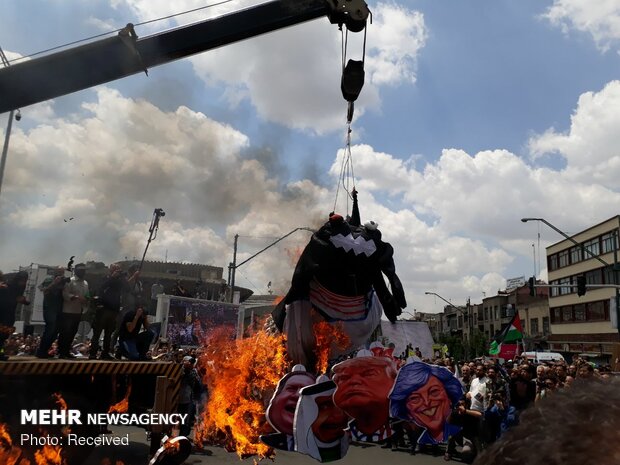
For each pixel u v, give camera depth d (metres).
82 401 7.09
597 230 50.66
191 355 13.16
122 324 9.31
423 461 10.27
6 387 6.81
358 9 8.02
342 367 5.93
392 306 6.27
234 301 30.83
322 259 6.00
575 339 54.38
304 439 5.62
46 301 8.56
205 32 7.75
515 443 0.67
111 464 8.57
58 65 7.18
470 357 70.88
